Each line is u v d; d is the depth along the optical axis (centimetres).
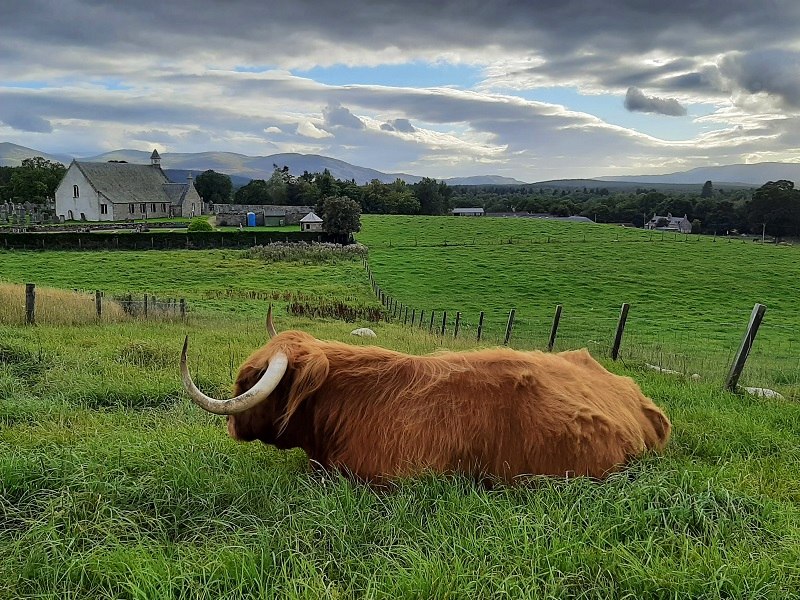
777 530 378
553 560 332
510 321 1808
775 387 1012
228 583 316
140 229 7338
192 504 409
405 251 6619
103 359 964
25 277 4438
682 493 400
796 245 7762
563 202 16200
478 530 364
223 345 1248
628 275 5175
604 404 474
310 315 2947
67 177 9694
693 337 2702
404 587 306
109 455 469
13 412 649
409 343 1655
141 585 312
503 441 425
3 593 315
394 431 427
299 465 490
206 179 13025
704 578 317
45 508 393
